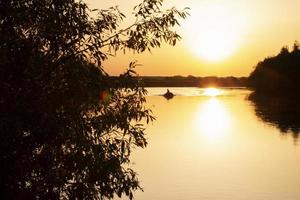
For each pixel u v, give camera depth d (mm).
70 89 10211
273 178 28375
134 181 10648
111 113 10383
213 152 38719
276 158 36031
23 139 9656
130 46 10836
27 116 9469
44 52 10219
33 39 10102
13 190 9836
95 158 9938
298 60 159500
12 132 9062
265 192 24750
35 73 9734
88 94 10336
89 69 10391
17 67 9891
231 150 40219
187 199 22938
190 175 28766
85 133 10039
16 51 9859
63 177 9969
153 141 44875
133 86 10750
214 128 58375
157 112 86062
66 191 10180
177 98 146375
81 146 9914
